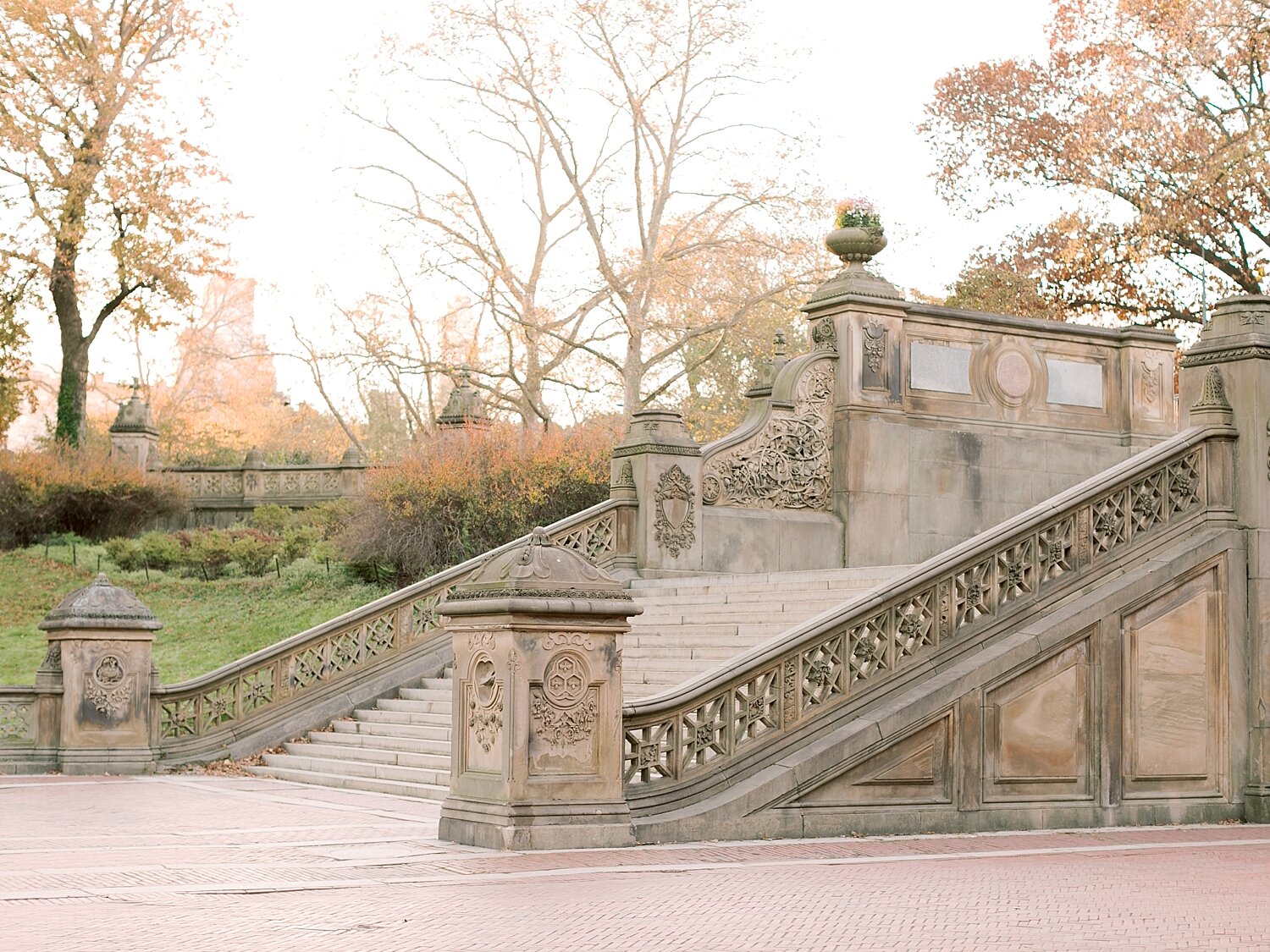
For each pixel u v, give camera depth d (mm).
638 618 18078
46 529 35938
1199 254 37531
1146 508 13406
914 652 11914
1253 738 13516
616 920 7191
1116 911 7828
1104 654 12766
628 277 36750
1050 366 22375
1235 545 13688
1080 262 38562
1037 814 12180
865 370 20969
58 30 40094
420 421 43188
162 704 17781
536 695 10047
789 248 37562
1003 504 21719
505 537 26750
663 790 10578
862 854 10055
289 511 36938
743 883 8516
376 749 16656
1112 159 36031
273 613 27656
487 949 6438
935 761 11711
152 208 40469
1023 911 7715
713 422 40844
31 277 41344
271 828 11352
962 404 21641
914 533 21062
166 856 9609
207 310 65938
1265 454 13797
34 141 39031
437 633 19547
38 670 17438
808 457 20891
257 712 18281
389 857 9469
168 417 63500
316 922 7078
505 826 9836
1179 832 12398
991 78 41469
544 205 39469
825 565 20672
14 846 10227
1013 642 12242
